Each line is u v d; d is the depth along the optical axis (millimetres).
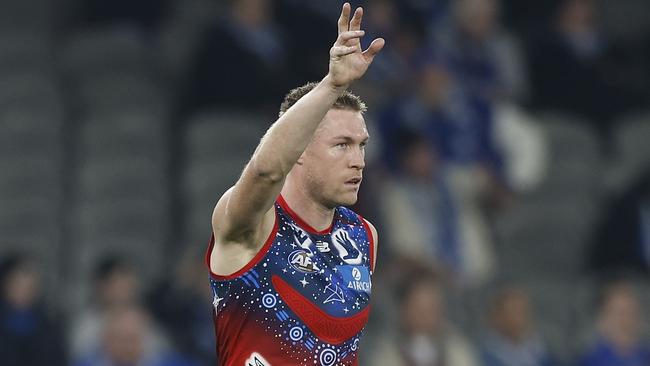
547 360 44844
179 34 59438
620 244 51125
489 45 55625
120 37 57906
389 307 44312
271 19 52969
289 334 19031
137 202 51094
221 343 19422
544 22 62750
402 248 48438
